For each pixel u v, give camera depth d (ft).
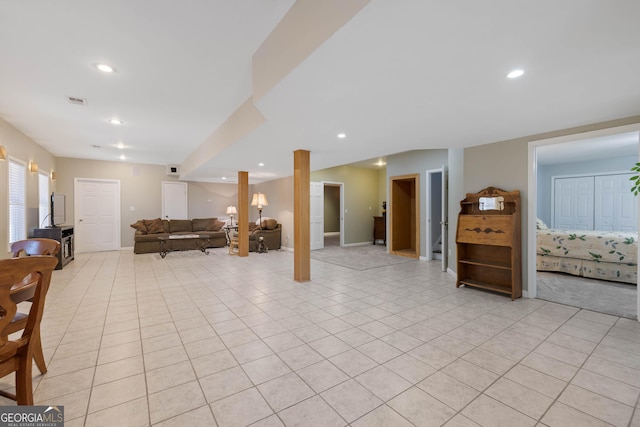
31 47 7.40
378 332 8.65
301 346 7.79
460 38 5.11
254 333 8.60
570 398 5.65
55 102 11.19
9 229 13.66
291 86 7.02
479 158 13.56
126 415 5.17
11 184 14.49
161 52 7.73
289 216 25.62
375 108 8.61
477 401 5.56
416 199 21.34
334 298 11.93
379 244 30.19
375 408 5.38
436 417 5.14
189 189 29.07
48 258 4.89
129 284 14.11
